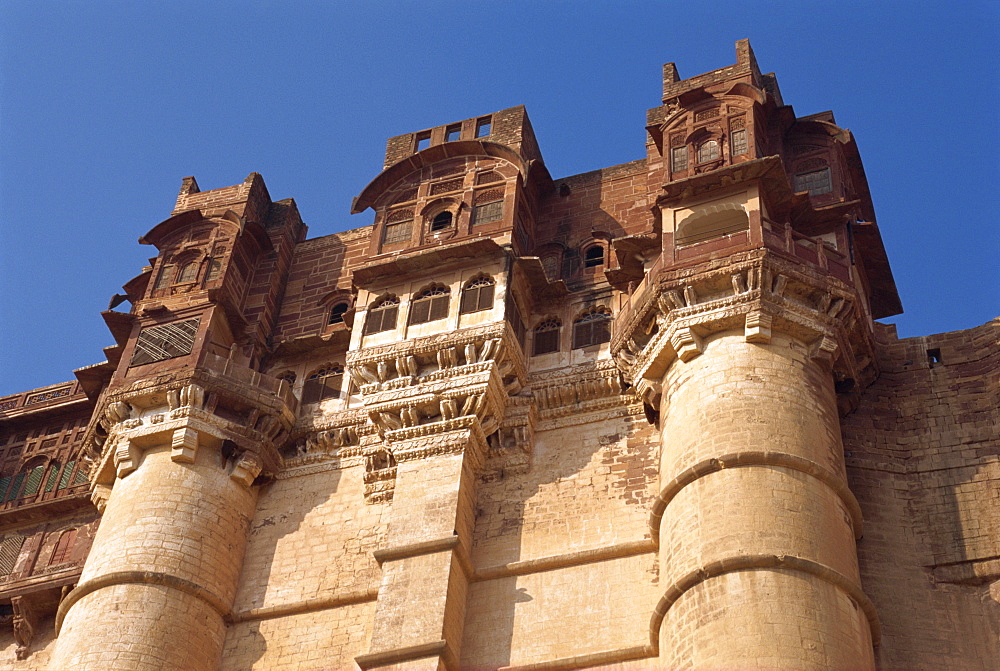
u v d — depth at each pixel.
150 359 37.00
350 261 41.19
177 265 40.31
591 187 39.94
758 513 27.78
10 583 36.59
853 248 35.00
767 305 31.31
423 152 39.91
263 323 39.38
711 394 30.30
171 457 34.56
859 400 32.78
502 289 35.53
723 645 26.03
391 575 31.03
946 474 31.14
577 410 34.34
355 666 31.11
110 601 31.94
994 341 32.88
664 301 32.22
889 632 28.70
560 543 31.78
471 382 33.84
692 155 36.50
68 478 39.38
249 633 32.66
